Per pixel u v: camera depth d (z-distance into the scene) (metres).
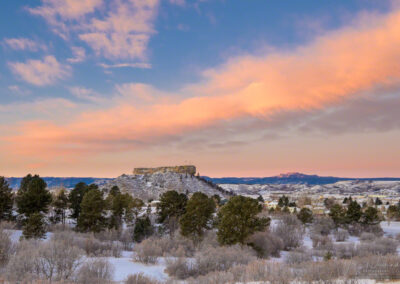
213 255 19.91
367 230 69.94
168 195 55.28
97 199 49.22
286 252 41.22
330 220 71.19
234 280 13.52
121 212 59.88
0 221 41.78
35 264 14.64
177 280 16.75
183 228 42.16
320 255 34.97
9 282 12.68
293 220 63.19
